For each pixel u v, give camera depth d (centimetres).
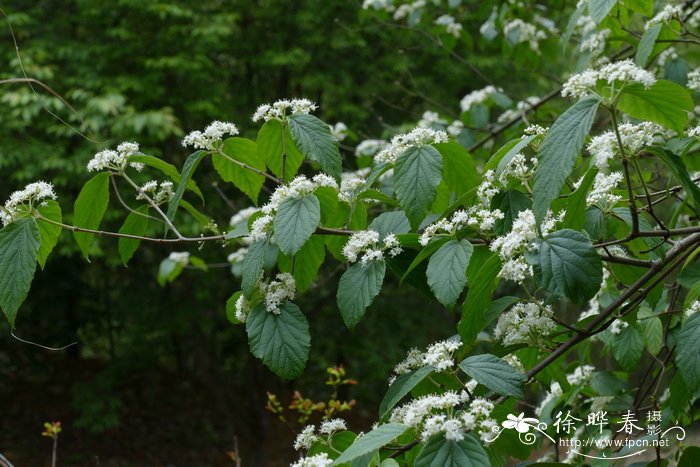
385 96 1015
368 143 495
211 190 951
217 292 1014
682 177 176
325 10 941
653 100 175
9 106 808
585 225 208
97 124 765
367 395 1170
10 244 201
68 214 837
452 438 147
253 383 1065
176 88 902
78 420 1046
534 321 197
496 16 499
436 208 238
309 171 750
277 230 194
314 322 1066
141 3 837
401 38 967
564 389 244
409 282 211
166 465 1090
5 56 827
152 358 1144
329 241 231
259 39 976
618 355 274
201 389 1277
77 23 938
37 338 1231
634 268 221
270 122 228
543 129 209
